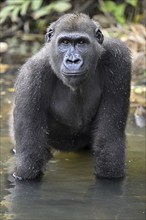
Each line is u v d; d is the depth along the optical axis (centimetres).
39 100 1483
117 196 1398
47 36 1490
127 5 2942
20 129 1491
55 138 1628
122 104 1510
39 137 1496
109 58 1507
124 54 1513
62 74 1397
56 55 1425
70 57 1366
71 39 1398
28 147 1493
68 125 1577
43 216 1261
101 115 1527
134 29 2700
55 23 1479
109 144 1512
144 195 1406
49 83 1500
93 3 3000
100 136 1517
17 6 2895
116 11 2884
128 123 1973
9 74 2489
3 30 3066
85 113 1551
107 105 1520
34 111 1480
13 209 1305
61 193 1416
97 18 2897
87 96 1523
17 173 1520
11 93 2250
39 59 1484
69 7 2861
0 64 2603
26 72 1488
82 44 1406
